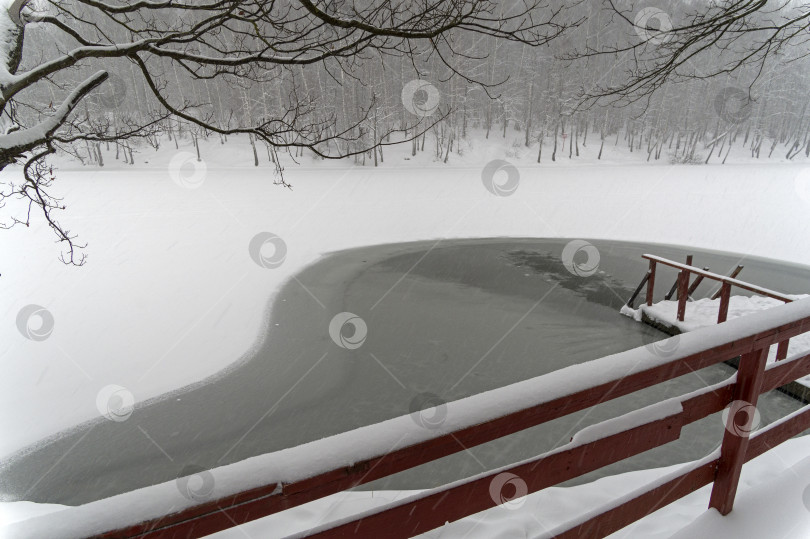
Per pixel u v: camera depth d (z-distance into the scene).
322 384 6.32
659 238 15.42
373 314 8.90
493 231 16.45
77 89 2.60
